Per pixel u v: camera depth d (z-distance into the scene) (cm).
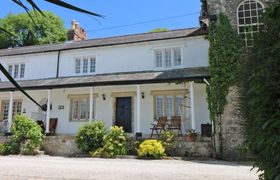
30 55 2234
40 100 2058
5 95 2159
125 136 1488
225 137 1391
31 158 1366
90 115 1755
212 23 1561
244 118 364
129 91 1881
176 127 1627
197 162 1216
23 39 3444
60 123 1980
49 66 2169
